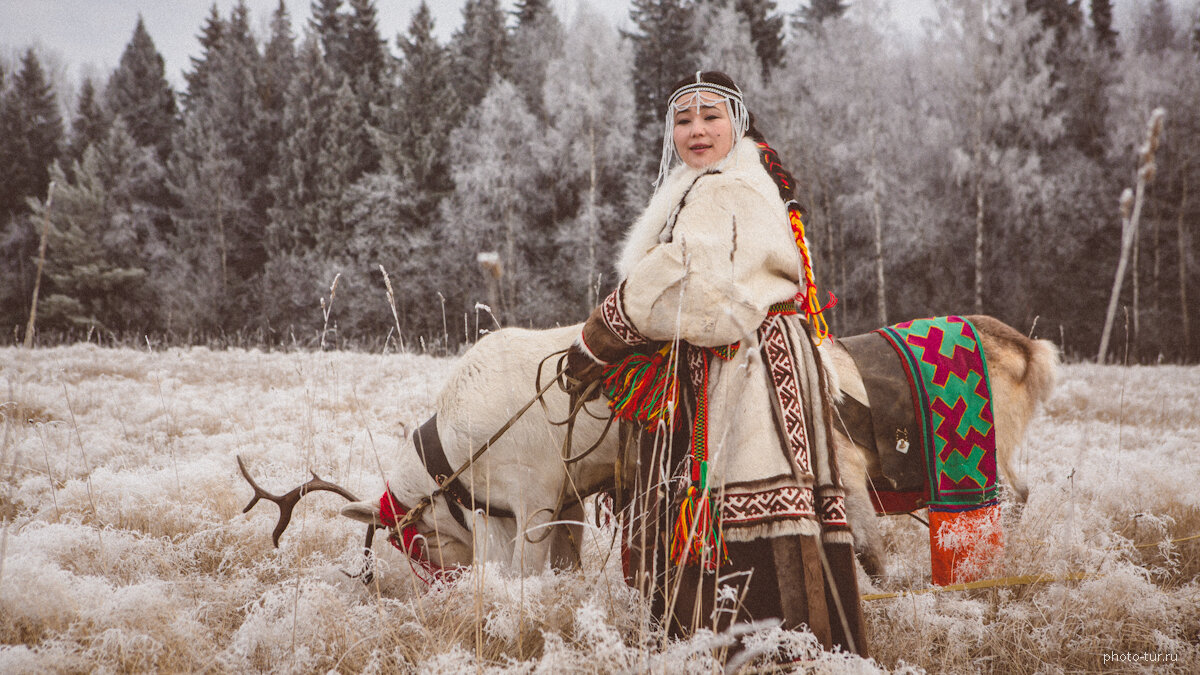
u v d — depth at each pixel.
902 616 3.06
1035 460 5.90
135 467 5.09
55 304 39.94
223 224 46.72
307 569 3.50
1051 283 33.38
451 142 39.69
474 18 52.00
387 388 9.09
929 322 3.79
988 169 32.09
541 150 35.66
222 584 3.40
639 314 2.61
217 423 7.14
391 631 2.83
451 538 3.53
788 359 2.67
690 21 44.69
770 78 38.03
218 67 55.34
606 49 35.50
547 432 3.29
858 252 36.06
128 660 2.59
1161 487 4.65
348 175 43.97
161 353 14.19
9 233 45.47
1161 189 35.31
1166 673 2.86
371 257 37.53
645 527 2.69
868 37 32.09
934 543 3.52
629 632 2.82
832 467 2.64
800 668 2.36
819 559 2.52
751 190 2.66
